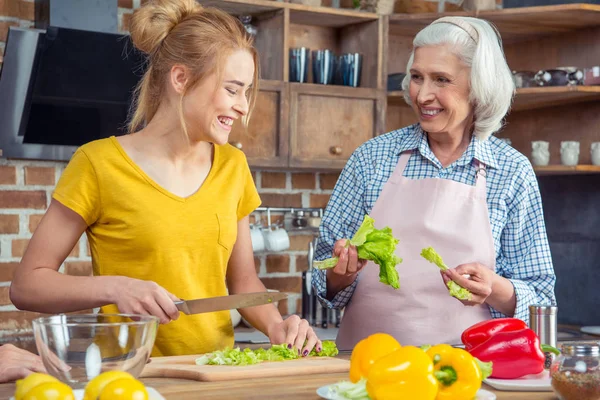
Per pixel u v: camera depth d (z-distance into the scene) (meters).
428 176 1.96
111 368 1.11
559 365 1.18
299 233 3.40
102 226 1.68
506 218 1.93
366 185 1.98
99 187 1.64
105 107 3.00
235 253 1.84
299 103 3.17
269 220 3.32
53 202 1.64
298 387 1.29
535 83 3.24
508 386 1.27
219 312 1.75
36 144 2.95
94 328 1.12
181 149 1.69
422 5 3.38
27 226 3.05
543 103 3.45
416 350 1.11
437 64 1.84
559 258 3.53
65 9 2.78
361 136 3.28
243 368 1.41
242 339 2.88
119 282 1.50
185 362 1.47
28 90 2.84
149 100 1.72
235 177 1.78
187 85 1.61
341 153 3.24
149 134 1.70
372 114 3.30
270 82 3.11
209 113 1.61
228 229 1.73
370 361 1.20
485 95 1.85
